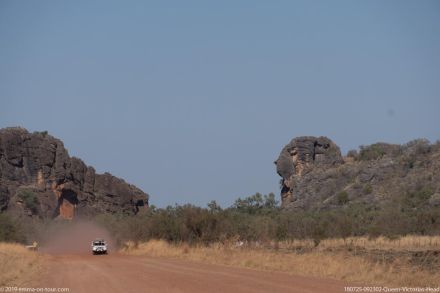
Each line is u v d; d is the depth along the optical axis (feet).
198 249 210.59
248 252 173.47
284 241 276.41
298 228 295.28
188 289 92.12
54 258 218.79
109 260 192.03
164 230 269.03
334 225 309.22
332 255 152.25
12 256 178.91
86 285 102.12
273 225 289.33
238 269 135.64
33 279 114.21
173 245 247.70
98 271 136.77
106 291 91.76
